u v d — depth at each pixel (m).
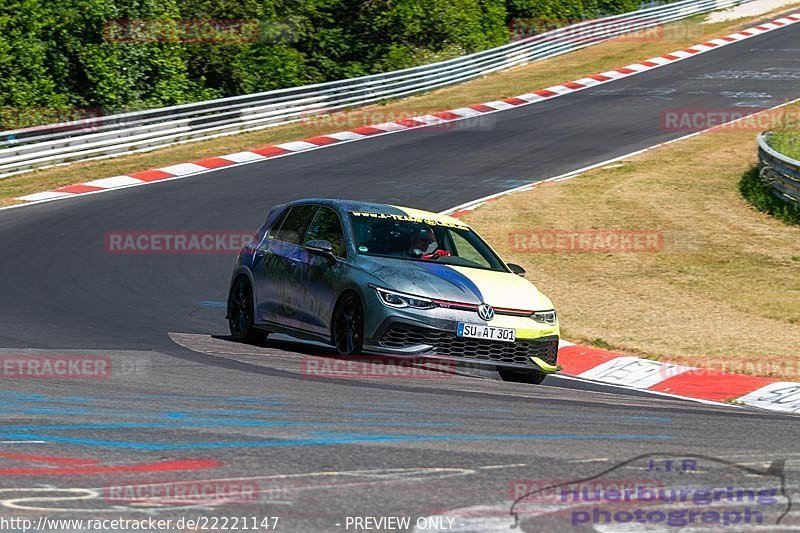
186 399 24.80
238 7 156.88
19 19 128.00
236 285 39.66
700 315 50.03
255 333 38.91
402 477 17.58
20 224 65.88
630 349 43.56
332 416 23.22
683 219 73.38
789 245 66.50
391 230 36.19
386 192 81.06
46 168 88.88
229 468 17.81
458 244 37.12
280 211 39.50
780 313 50.91
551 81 142.62
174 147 100.00
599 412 26.86
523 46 158.50
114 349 34.34
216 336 40.16
